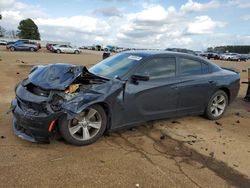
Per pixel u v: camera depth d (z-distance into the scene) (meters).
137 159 4.33
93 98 4.55
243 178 4.00
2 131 5.10
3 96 7.94
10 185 3.44
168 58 5.72
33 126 4.34
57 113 4.27
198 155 4.62
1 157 4.12
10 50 39.50
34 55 30.22
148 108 5.36
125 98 4.98
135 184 3.63
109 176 3.78
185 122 6.27
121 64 5.44
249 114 7.40
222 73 6.67
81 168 3.95
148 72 5.35
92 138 4.73
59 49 43.31
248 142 5.33
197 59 6.27
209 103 6.41
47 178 3.64
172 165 4.23
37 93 4.52
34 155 4.25
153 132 5.52
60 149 4.50
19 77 11.70
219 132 5.79
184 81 5.82
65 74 4.64
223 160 4.50
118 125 5.03
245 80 14.97
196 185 3.72
